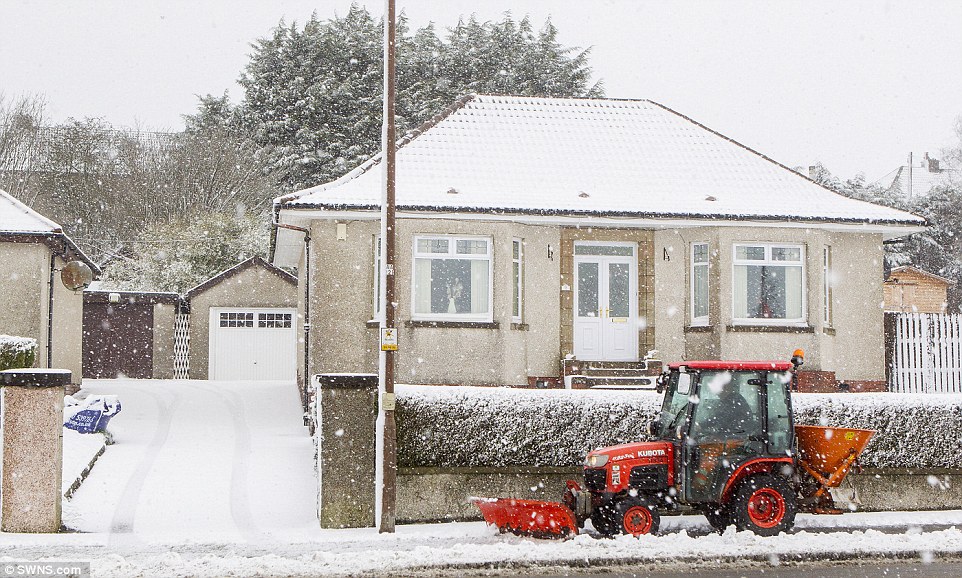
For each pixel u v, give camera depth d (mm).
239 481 16000
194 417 22156
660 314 22406
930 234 45844
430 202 20406
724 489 12367
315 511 14531
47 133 46969
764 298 22172
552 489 14359
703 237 22062
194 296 33000
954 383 22297
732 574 10836
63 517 13648
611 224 21766
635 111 25797
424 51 49125
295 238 24141
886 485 15055
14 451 12969
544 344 21844
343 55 48719
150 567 10898
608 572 11016
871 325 22641
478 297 21172
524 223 21625
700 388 12508
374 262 20781
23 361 19219
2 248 21734
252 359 33125
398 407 14086
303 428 20875
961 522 14000
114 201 45125
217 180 45188
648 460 12516
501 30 49250
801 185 23578
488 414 14320
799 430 12992
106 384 28547
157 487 15484
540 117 24859
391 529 13195
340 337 20531
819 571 10984
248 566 10992
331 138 46500
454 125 23859
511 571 11031
